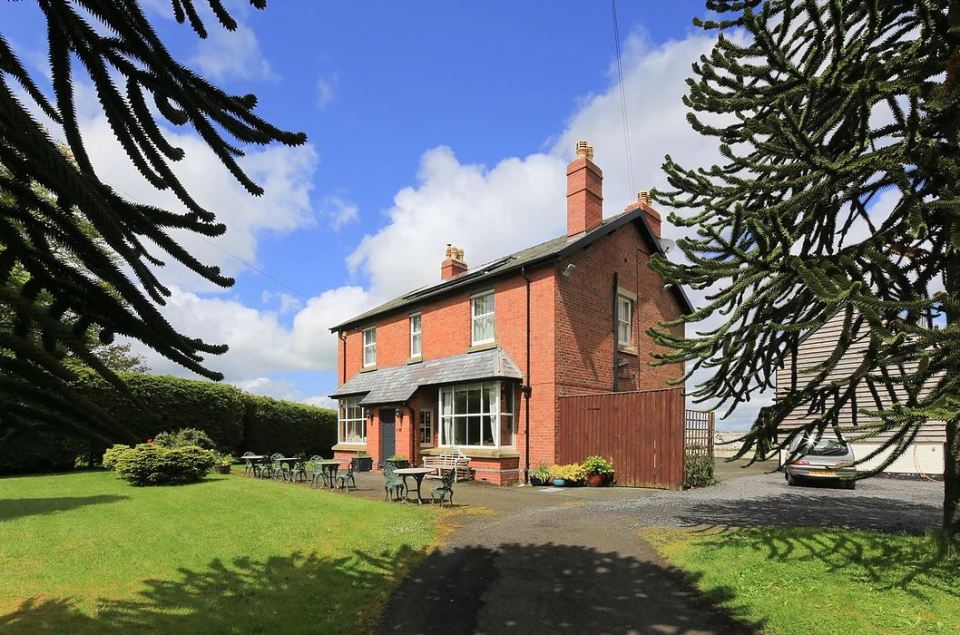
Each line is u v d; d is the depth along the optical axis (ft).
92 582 17.90
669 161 22.49
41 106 7.11
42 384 6.11
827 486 46.09
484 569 20.72
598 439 47.73
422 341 65.16
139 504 30.99
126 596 16.75
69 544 22.24
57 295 7.43
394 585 18.97
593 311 54.80
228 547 22.33
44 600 16.33
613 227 56.29
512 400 51.98
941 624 14.34
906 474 54.34
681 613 16.19
